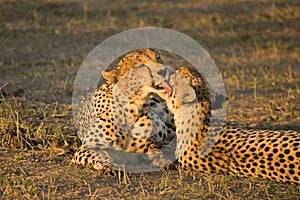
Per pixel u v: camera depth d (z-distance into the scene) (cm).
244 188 933
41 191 908
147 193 905
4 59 1891
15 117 1223
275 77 1664
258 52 1981
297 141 938
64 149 1081
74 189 918
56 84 1592
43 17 2461
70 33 2245
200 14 2512
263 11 2502
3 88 1537
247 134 1000
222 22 2388
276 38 2169
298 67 1806
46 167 1009
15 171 987
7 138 1115
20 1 2728
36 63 1848
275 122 1279
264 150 955
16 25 2320
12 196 889
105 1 2781
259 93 1523
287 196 905
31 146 1092
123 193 905
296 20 2372
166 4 2722
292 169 924
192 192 911
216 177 984
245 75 1709
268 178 955
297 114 1323
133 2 2775
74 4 2700
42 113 1309
